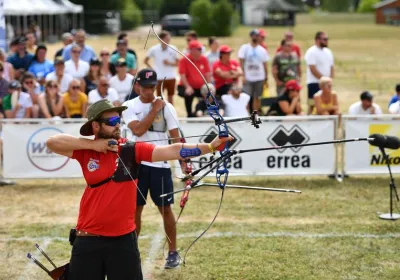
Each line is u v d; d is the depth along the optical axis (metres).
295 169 11.46
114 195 5.38
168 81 16.28
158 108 7.28
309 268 7.52
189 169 6.81
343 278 7.22
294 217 9.48
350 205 10.06
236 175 11.38
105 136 5.39
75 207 10.15
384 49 42.88
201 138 11.17
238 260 7.78
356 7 142.75
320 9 142.00
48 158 11.34
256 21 79.56
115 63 14.27
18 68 15.57
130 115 7.47
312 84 14.80
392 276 7.28
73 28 54.28
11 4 34.12
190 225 9.10
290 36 15.62
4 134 11.29
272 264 7.65
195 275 7.34
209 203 10.23
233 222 9.26
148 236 8.66
